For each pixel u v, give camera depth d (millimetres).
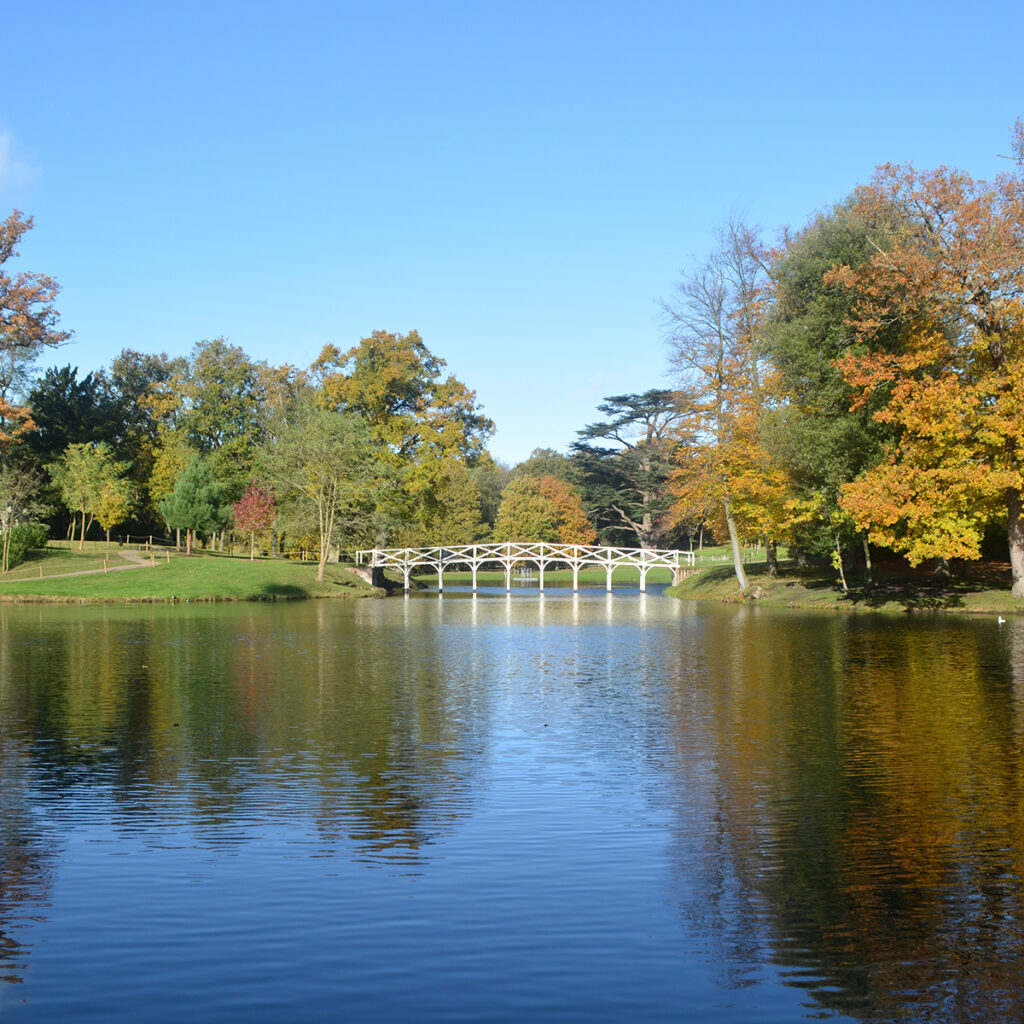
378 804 12250
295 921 8578
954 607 43219
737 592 56781
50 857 10266
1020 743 15516
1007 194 36781
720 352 53188
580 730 16812
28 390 82188
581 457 100938
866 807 12039
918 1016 6992
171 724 17328
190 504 73625
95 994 7277
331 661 26797
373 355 74000
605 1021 6910
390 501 70875
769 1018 6957
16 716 18016
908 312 40188
